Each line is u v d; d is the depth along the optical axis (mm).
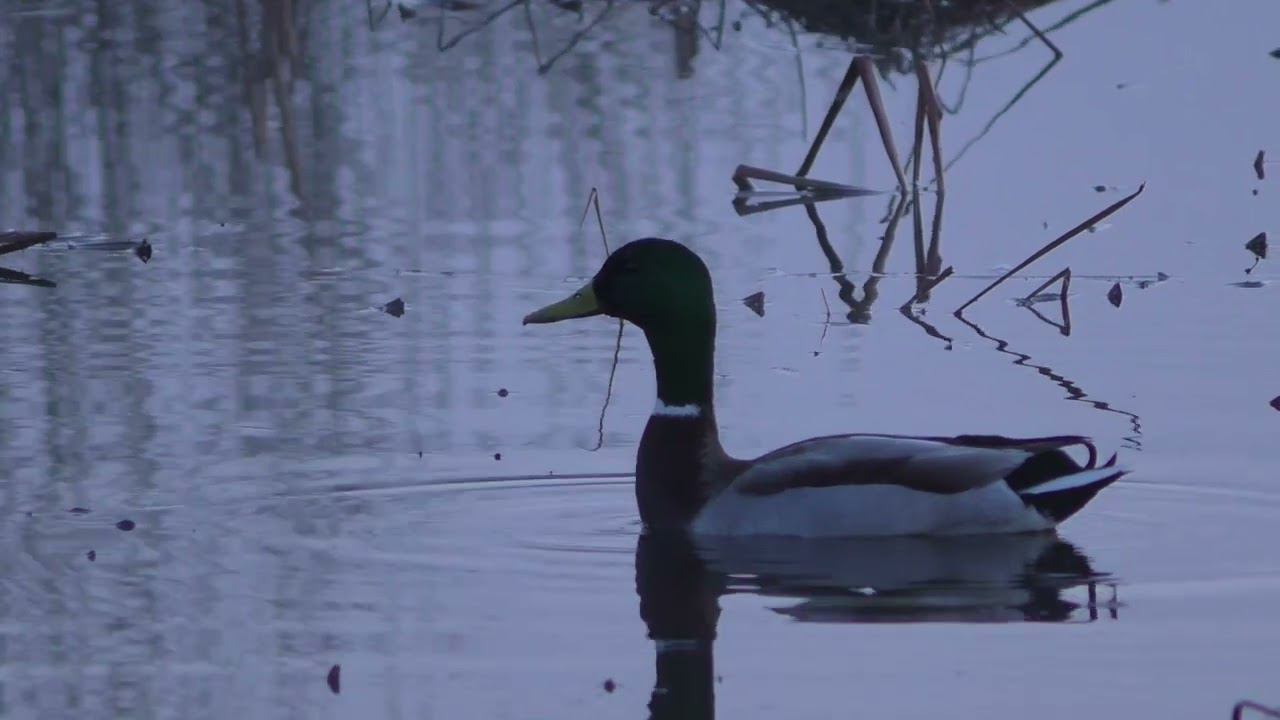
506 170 20953
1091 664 9172
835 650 9422
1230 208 19047
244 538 11266
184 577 10578
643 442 12000
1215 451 12688
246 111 23484
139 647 9531
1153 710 8586
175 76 24812
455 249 18297
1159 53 24891
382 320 16109
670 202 19812
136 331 15773
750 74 24578
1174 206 19203
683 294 11969
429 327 15898
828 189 20203
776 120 22719
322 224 19250
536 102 23500
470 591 10414
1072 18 26531
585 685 9008
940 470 11445
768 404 13938
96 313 16328
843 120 22672
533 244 18438
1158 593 10258
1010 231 18781
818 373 14719
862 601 10203
